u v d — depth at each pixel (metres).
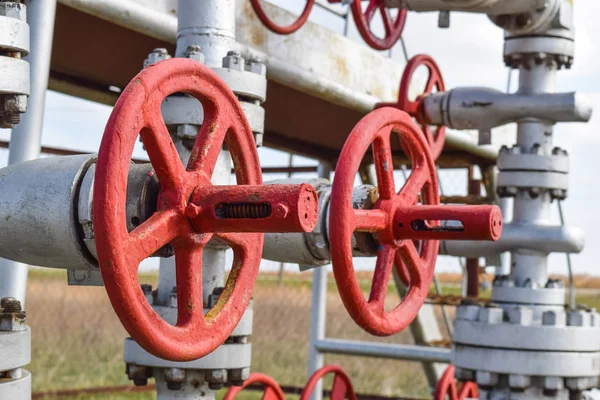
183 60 1.83
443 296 4.97
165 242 1.81
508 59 3.83
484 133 3.84
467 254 3.86
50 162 2.03
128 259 1.69
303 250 2.53
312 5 3.49
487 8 3.58
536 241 3.69
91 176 1.97
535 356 3.49
